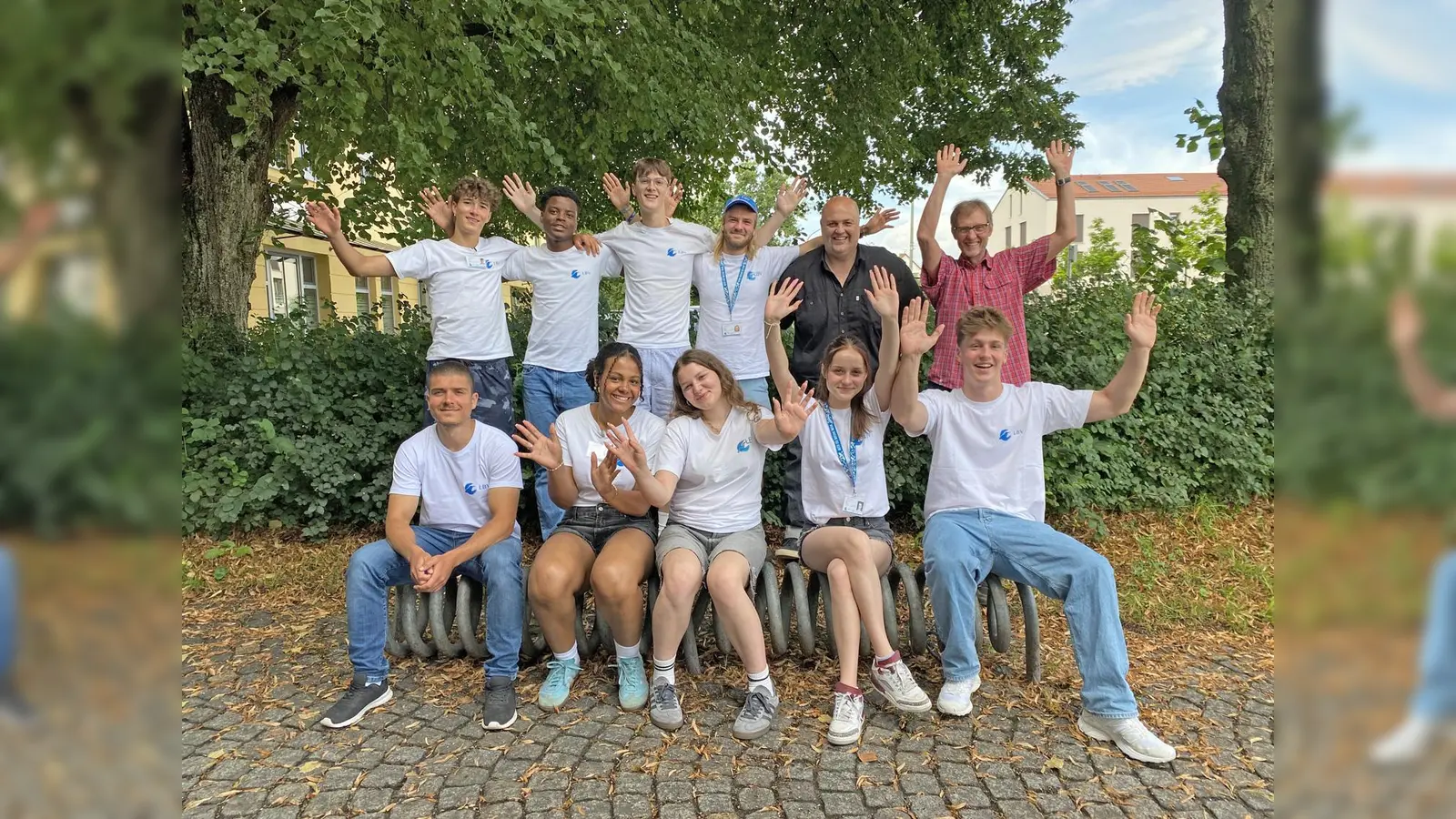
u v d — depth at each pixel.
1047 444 5.67
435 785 2.81
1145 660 3.79
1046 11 11.41
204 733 3.14
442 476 3.56
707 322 4.80
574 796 2.75
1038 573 3.34
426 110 6.54
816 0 10.08
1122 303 6.36
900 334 3.68
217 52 5.07
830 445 3.65
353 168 8.15
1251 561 5.08
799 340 4.70
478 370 4.89
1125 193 40.47
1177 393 6.06
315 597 4.64
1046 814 2.66
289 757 2.98
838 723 3.08
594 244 4.88
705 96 8.16
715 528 3.59
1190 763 2.95
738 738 3.10
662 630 3.26
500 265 4.95
